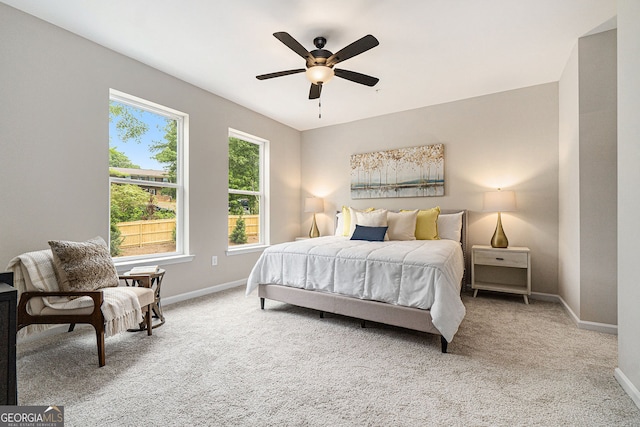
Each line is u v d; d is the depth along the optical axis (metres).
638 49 1.58
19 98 2.25
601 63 2.55
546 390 1.68
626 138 1.70
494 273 3.88
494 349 2.20
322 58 2.38
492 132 3.88
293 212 5.38
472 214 4.01
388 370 1.90
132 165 3.13
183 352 2.15
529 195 3.65
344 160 5.07
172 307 3.21
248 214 4.61
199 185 3.66
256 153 4.77
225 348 2.22
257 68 3.18
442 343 2.15
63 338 2.37
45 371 1.87
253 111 4.50
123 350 2.18
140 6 2.20
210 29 2.49
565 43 2.70
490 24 2.41
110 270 2.28
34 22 2.32
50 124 2.42
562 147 3.30
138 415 1.46
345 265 2.62
